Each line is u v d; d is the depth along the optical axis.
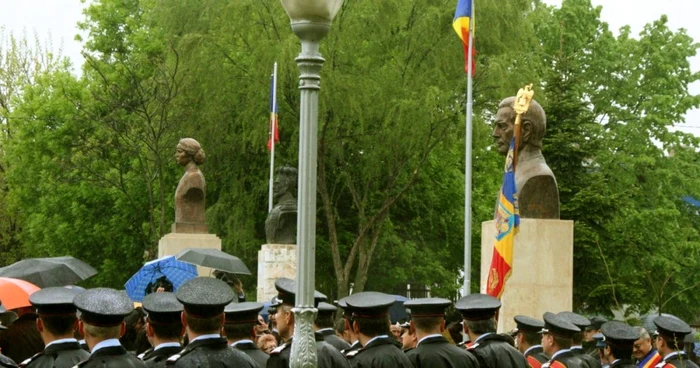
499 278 22.52
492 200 58.19
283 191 39.31
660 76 62.81
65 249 58.22
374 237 50.59
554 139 37.53
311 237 10.44
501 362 12.66
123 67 56.00
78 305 9.98
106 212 57.84
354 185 52.62
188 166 36.25
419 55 48.12
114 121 48.59
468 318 13.02
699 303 52.97
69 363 10.82
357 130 47.19
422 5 48.19
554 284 23.83
